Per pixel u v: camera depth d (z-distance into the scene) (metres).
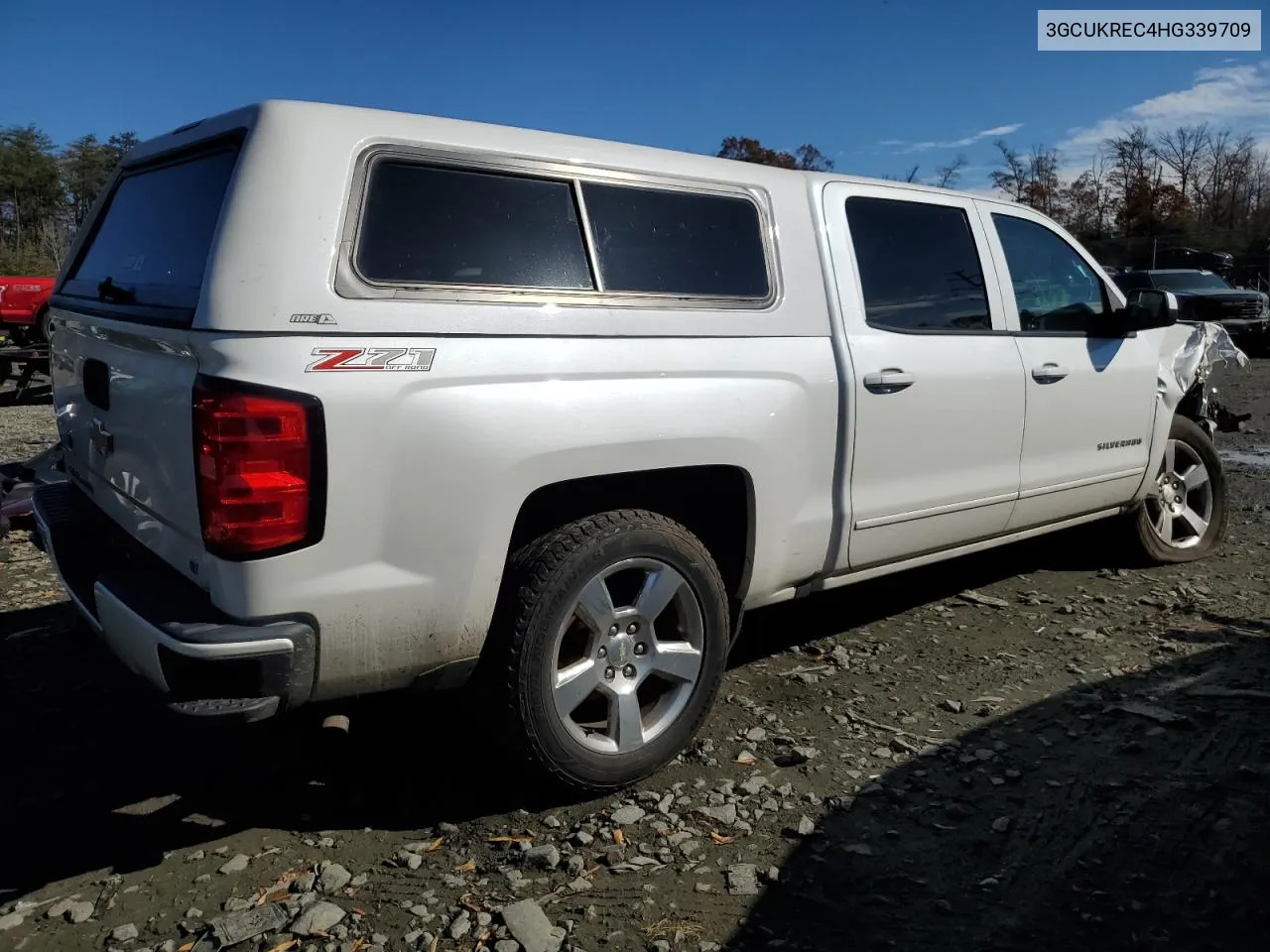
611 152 3.18
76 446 3.59
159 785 3.21
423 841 2.90
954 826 2.94
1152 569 5.43
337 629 2.59
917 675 4.04
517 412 2.78
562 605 2.89
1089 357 4.67
